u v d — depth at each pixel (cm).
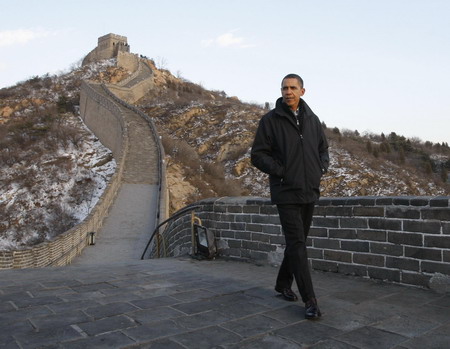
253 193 4909
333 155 5809
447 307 371
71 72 9094
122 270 580
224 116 6981
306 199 354
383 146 6412
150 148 4125
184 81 10262
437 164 6475
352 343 281
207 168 4731
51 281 485
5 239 3288
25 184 4078
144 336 294
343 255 525
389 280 474
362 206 505
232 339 290
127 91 7662
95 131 5794
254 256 661
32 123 6222
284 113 359
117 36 10100
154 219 2466
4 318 333
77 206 3619
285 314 351
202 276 531
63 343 277
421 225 446
